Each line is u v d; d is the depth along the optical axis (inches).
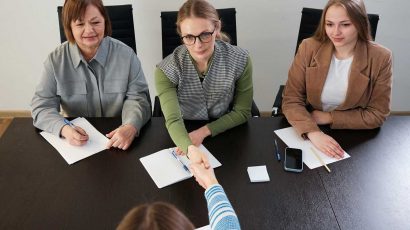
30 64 102.3
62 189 45.3
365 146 53.1
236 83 61.6
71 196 44.2
